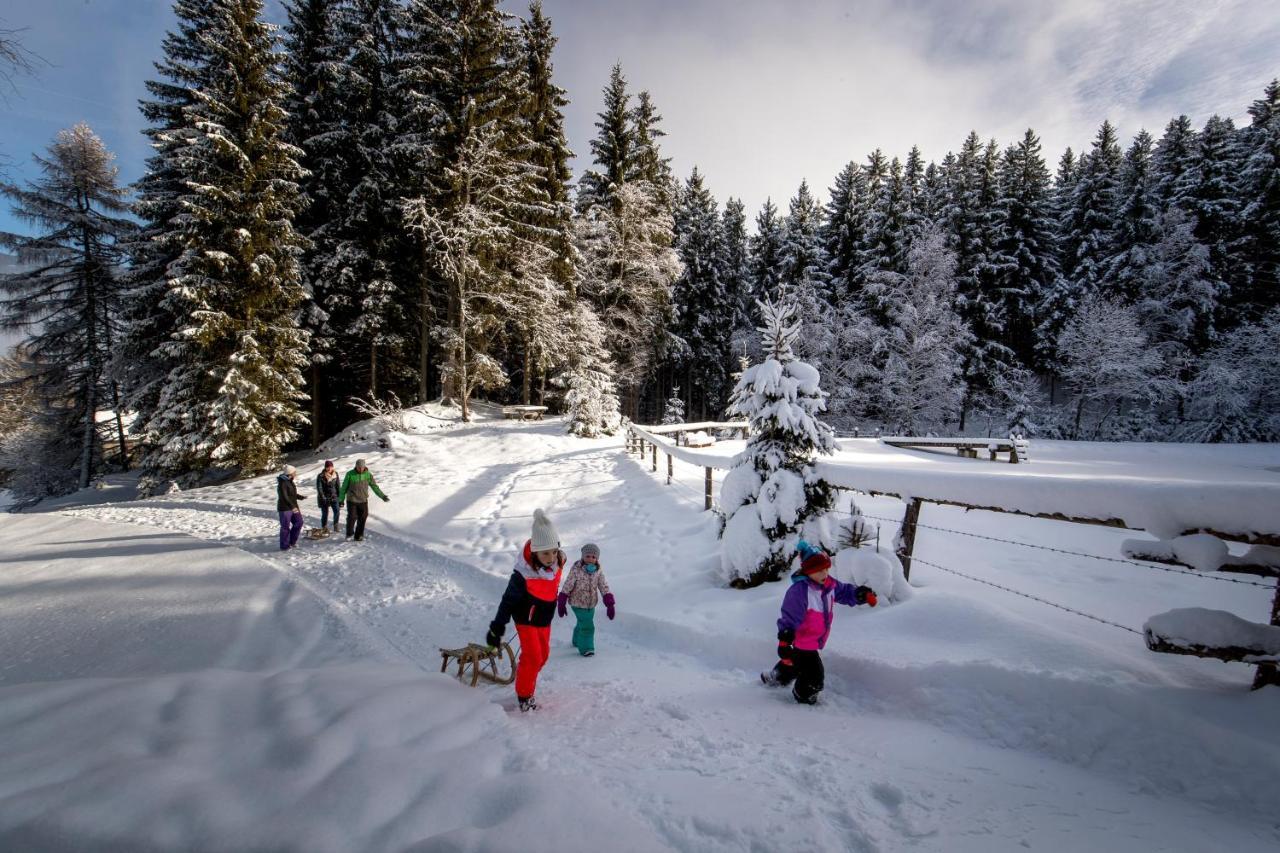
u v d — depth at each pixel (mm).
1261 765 2395
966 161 38000
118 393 25531
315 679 3318
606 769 2646
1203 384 27672
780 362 6375
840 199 36375
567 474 14391
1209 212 30344
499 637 3941
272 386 18188
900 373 30375
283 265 18766
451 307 23531
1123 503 3266
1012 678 3324
